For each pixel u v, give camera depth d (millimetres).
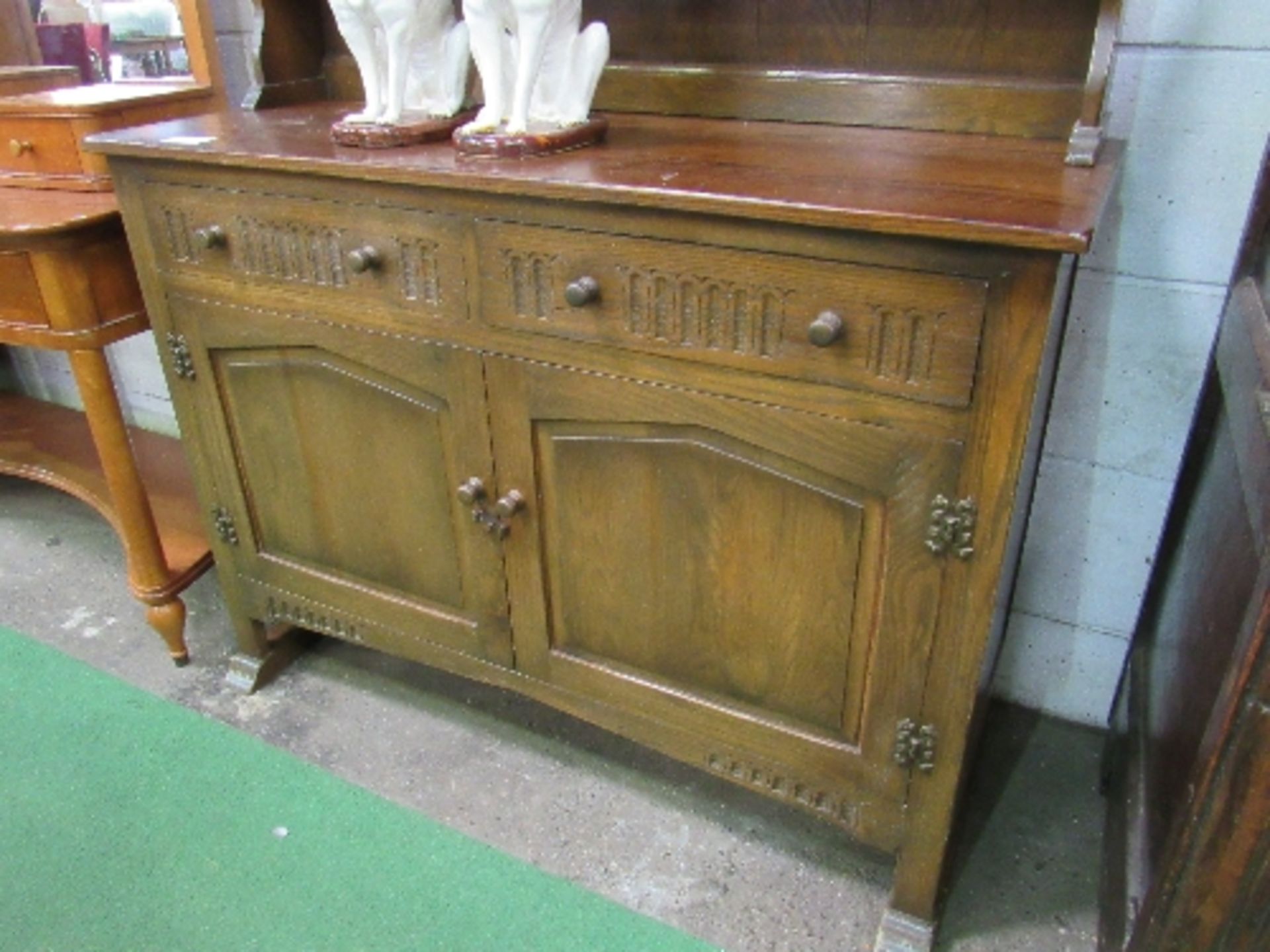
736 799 1326
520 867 1223
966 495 851
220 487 1368
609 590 1120
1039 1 1029
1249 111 1041
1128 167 1115
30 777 1351
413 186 969
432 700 1505
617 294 919
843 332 831
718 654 1089
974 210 758
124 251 1341
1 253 1264
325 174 998
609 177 889
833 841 1264
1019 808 1312
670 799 1328
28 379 2307
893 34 1104
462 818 1295
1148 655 1215
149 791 1331
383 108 1114
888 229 756
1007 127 1069
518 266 958
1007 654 1462
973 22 1063
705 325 893
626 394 970
